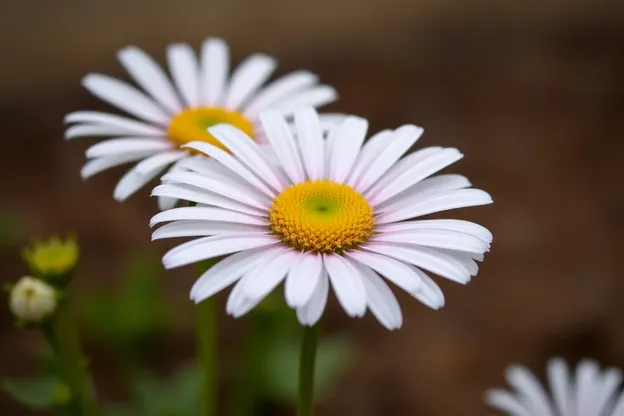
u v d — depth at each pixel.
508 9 0.57
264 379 0.37
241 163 0.28
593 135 0.50
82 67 0.52
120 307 0.39
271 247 0.27
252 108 0.34
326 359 0.38
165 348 0.41
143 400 0.37
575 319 0.42
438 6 0.56
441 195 0.28
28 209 0.45
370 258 0.27
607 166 0.49
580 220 0.46
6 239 0.43
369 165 0.29
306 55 0.54
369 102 0.51
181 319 0.41
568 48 0.56
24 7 0.51
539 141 0.50
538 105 0.52
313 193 0.28
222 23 0.54
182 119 0.32
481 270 0.44
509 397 0.32
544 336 0.42
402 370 0.41
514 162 0.49
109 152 0.31
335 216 0.27
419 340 0.42
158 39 0.53
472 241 0.27
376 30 0.55
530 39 0.56
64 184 0.47
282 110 0.33
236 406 0.39
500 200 0.47
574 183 0.48
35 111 0.50
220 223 0.27
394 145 0.29
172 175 0.27
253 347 0.37
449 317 0.43
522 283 0.44
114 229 0.45
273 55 0.54
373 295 0.26
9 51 0.51
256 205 0.28
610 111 0.52
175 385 0.38
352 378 0.41
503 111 0.52
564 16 0.57
